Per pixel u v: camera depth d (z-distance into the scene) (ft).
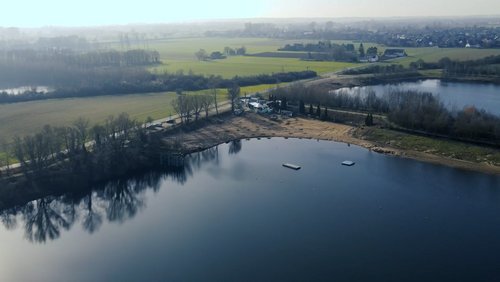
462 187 607.37
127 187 646.33
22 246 494.59
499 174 643.86
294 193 604.90
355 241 485.56
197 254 469.16
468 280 418.31
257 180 652.07
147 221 543.39
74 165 643.04
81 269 447.83
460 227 507.30
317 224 522.47
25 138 636.07
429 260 449.06
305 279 424.05
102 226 536.83
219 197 600.80
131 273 438.81
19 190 590.55
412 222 520.42
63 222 551.59
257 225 523.70
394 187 613.93
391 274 428.56
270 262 451.53
